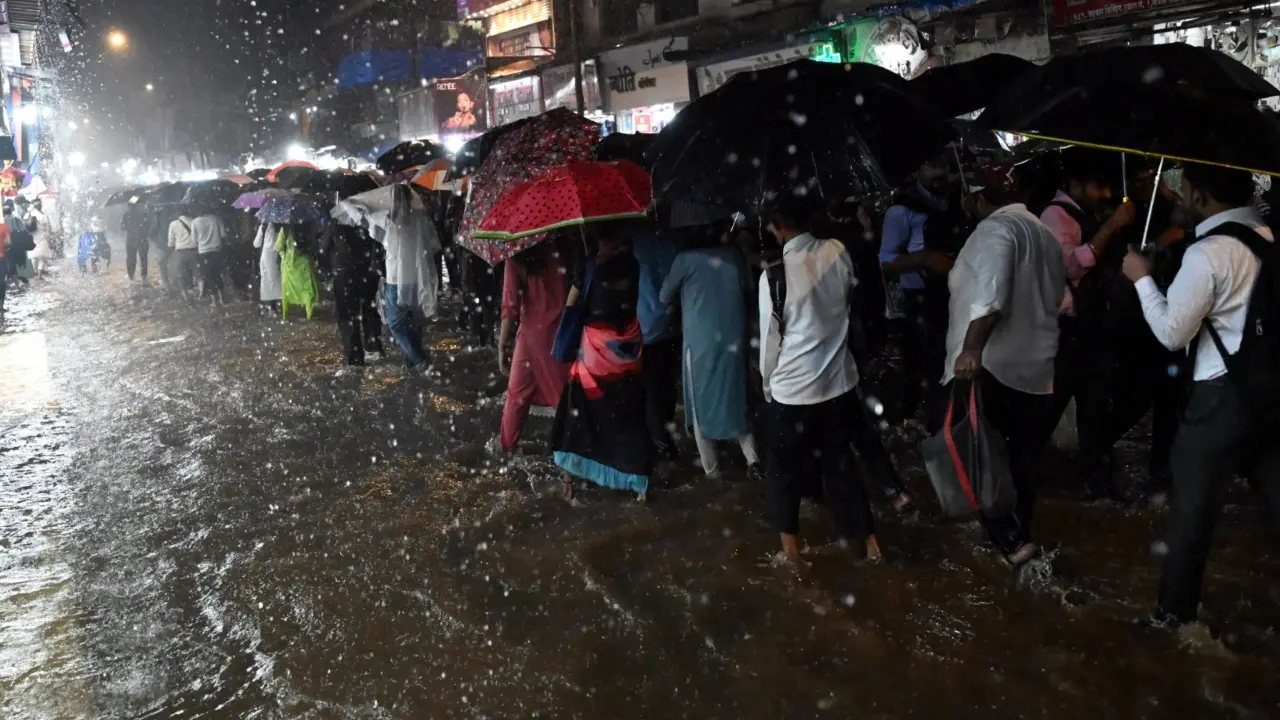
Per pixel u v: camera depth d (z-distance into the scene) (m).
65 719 3.94
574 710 3.77
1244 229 3.55
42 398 10.42
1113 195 5.31
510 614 4.60
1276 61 9.63
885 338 7.22
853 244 6.94
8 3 31.72
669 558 5.10
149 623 4.77
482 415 8.34
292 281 14.34
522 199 5.73
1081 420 5.45
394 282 9.88
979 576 4.65
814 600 4.50
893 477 5.41
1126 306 5.16
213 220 17.70
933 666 3.90
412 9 32.44
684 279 5.91
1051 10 11.50
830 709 3.67
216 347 12.98
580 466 5.95
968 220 5.89
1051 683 3.73
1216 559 4.65
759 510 5.69
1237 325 3.55
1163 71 3.87
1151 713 3.51
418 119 28.31
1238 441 3.61
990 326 4.32
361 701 3.93
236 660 4.34
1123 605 4.26
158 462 7.61
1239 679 3.67
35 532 6.18
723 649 4.15
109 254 27.67
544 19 23.84
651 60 18.58
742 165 4.79
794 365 4.68
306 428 8.29
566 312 5.88
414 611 4.69
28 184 31.91
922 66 13.39
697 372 6.02
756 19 16.97
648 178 6.06
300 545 5.65
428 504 6.20
